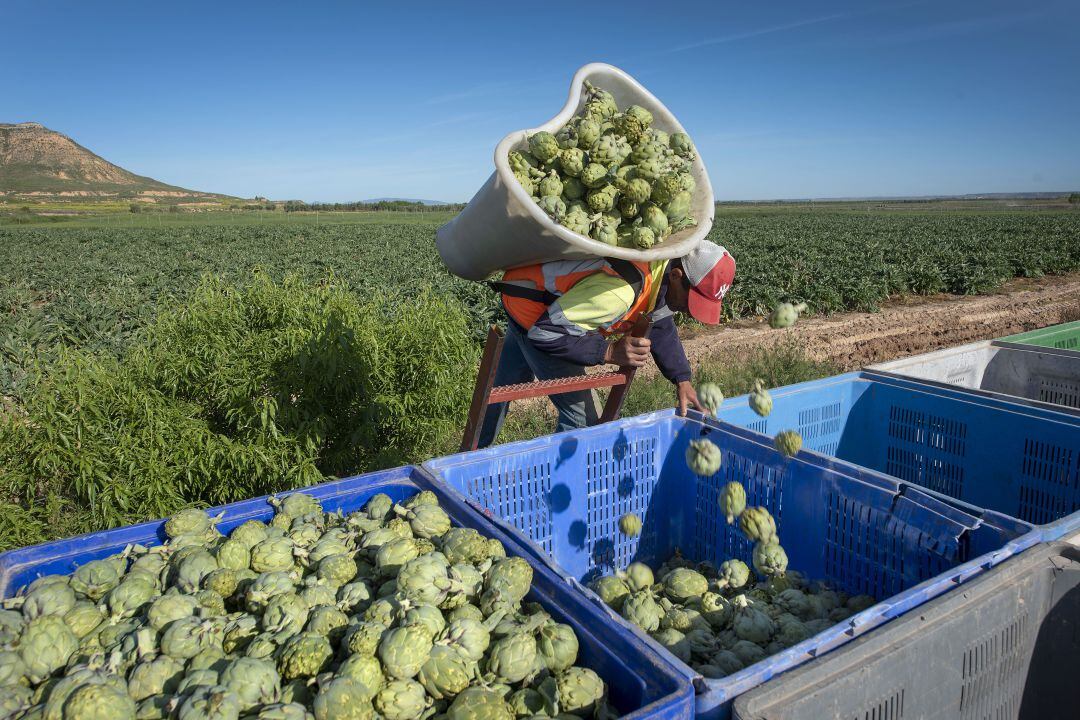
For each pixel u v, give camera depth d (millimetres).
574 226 3240
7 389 9945
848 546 3311
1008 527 2643
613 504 4043
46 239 49656
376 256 34312
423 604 2338
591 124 3309
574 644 2158
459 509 2961
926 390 4828
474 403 3914
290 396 5676
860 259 27000
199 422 5438
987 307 18953
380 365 6195
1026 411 4277
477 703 1934
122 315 15680
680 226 3525
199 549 2756
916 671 1984
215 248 41312
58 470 5133
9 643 2277
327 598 2525
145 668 2170
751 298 17406
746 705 1702
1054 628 2402
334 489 3252
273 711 1909
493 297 16688
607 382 4113
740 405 4645
